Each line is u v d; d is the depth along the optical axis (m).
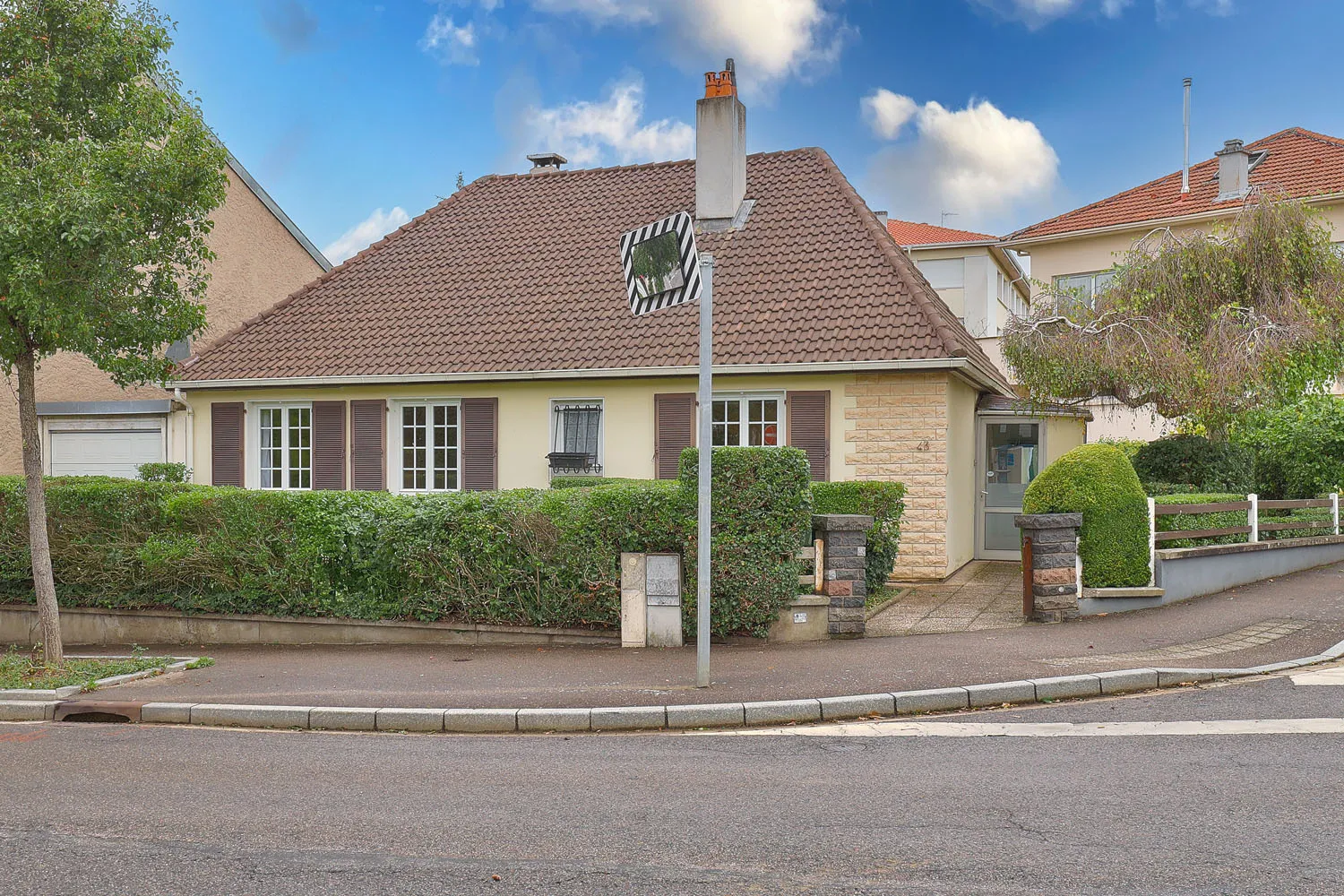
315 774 6.79
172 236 10.64
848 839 5.32
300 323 19.86
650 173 21.62
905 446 15.48
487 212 21.89
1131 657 9.55
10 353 10.08
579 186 21.89
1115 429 25.25
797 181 19.73
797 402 15.97
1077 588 11.82
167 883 4.88
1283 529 15.01
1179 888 4.60
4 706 9.01
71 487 13.31
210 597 12.75
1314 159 26.59
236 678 9.98
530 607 11.53
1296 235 16.61
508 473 17.47
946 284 30.61
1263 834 5.23
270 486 19.02
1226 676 9.01
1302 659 9.48
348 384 18.17
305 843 5.39
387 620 12.12
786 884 4.74
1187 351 16.12
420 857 5.17
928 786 6.23
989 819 5.58
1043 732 7.48
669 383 16.62
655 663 10.06
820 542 11.18
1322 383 16.62
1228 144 26.50
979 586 14.67
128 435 20.11
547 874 4.92
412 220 22.23
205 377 19.02
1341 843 5.09
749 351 16.00
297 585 12.35
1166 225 25.98
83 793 6.38
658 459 16.67
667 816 5.75
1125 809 5.69
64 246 9.60
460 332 18.38
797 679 9.01
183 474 19.12
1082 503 11.97
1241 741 7.04
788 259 17.77
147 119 10.51
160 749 7.61
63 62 10.16
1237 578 13.58
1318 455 17.97
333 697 8.93
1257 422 17.55
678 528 11.03
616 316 17.77
